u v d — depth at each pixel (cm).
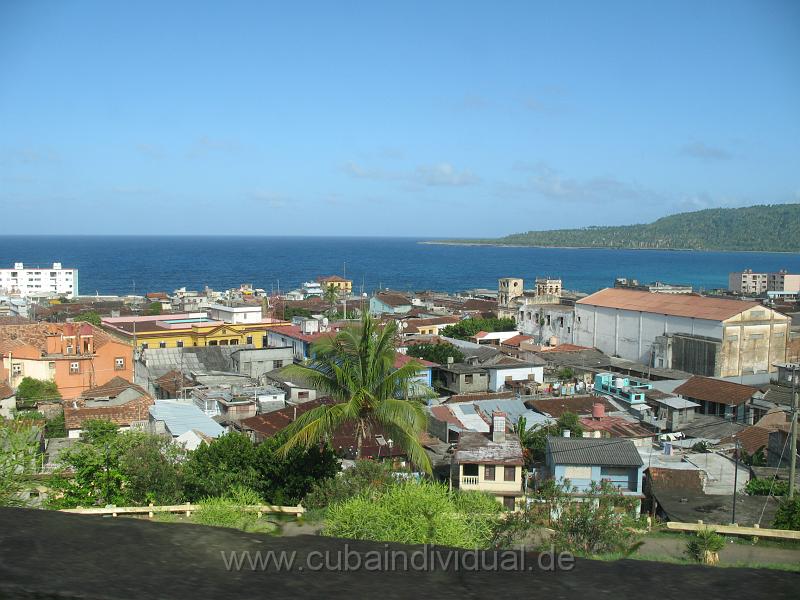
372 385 2473
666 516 2800
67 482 2500
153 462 2530
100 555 399
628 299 8406
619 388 5616
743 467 3522
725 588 411
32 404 5256
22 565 378
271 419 4244
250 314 8369
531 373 6206
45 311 10325
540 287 12069
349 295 15388
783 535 2061
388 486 2211
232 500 2184
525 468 3369
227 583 382
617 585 407
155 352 6638
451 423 4231
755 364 7212
